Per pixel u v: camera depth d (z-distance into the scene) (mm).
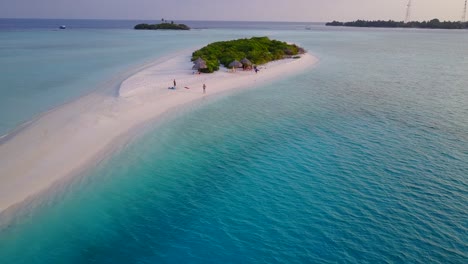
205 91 44844
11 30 182750
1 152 25109
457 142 29734
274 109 38938
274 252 16734
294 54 82375
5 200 19859
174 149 27703
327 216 19453
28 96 39562
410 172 24484
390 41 142875
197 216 19438
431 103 41938
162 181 22859
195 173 24109
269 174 24219
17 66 60500
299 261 16172
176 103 39250
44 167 23484
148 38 139625
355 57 85375
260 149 28281
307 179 23562
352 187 22484
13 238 17172
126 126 31469
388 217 19328
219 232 18156
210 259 16312
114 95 40375
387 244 17234
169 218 19203
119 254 16547
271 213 19766
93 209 19641
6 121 31203
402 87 50781
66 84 46000
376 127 33500
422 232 18109
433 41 143625
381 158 26766
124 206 20078
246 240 17547
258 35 175125
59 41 116000
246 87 48875
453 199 21078
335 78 57156
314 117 36375
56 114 32969
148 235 17844
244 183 23000
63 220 18609
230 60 62625
